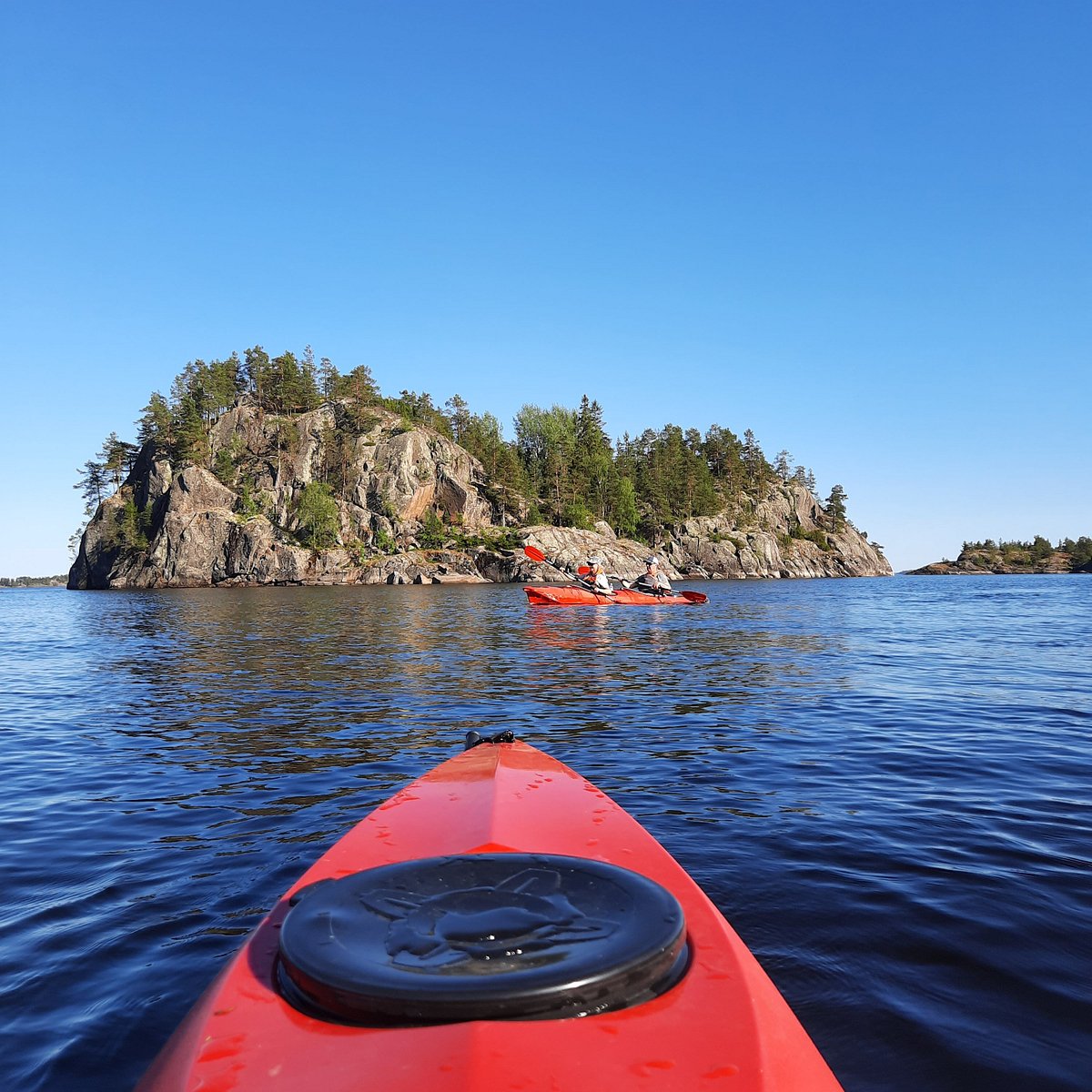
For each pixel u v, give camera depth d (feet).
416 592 214.90
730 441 504.84
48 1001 9.86
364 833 10.02
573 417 473.26
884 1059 8.20
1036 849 14.80
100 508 381.81
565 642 59.26
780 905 12.17
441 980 5.32
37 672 46.80
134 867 14.61
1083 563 580.30
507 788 11.75
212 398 403.13
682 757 22.47
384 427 393.91
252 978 6.48
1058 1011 9.16
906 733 25.73
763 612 103.24
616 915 6.28
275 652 54.65
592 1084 4.82
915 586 261.03
